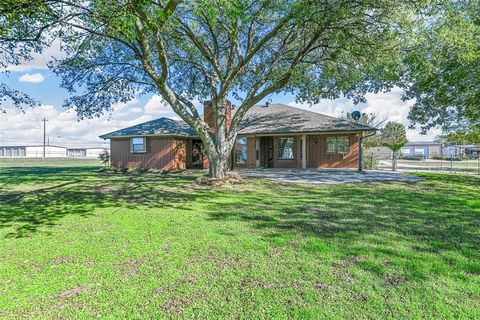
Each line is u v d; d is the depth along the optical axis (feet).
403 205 25.43
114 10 19.60
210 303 9.66
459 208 24.09
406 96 53.62
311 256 13.61
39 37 26.55
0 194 32.40
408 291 10.34
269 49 42.75
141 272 12.01
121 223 19.84
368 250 14.33
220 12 26.71
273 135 63.05
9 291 10.53
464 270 12.05
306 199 28.73
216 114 40.93
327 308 9.31
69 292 10.44
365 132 63.57
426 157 157.48
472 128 55.57
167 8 21.24
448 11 27.66
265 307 9.39
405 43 31.30
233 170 60.54
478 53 33.37
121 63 39.75
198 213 22.85
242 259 13.33
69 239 16.39
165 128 67.46
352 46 32.76
